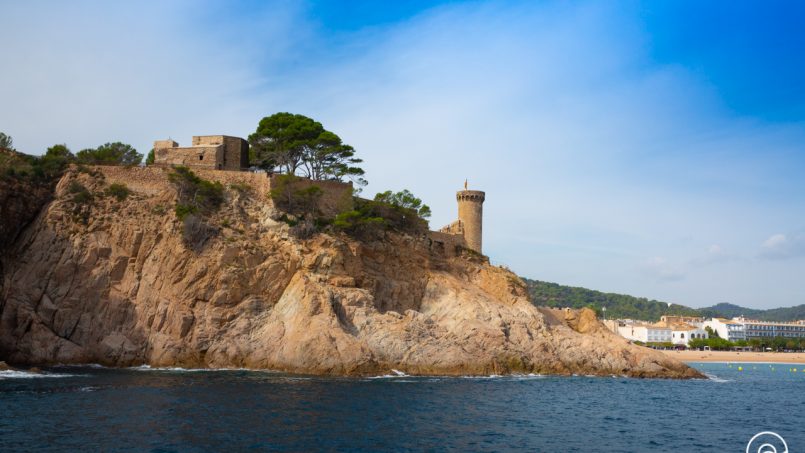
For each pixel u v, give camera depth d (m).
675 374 94.69
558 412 55.03
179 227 77.94
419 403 54.69
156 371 68.94
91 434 38.06
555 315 104.38
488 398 60.19
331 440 39.41
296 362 71.62
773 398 74.62
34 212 79.50
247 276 77.75
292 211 88.38
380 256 91.06
